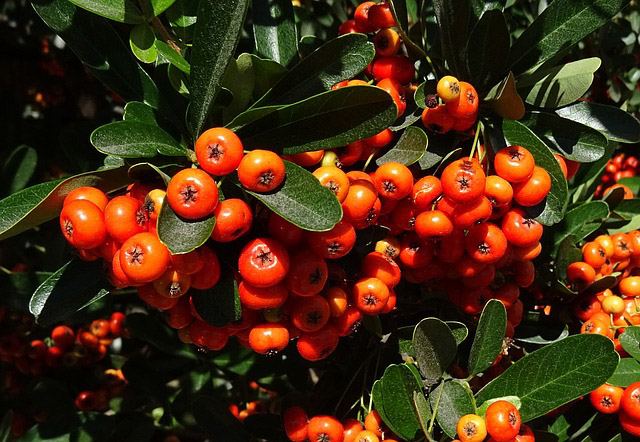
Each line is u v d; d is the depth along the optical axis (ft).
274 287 0.74
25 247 1.29
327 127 0.75
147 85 0.82
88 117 1.80
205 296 0.75
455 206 0.78
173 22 0.85
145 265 0.70
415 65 0.87
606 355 0.80
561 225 0.95
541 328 0.91
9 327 1.23
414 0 1.07
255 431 0.93
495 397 0.83
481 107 0.83
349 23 0.91
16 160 1.14
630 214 0.99
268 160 0.71
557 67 0.83
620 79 1.18
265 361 1.02
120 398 1.20
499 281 0.87
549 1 1.14
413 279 0.86
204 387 1.16
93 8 0.78
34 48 1.75
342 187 0.75
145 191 0.74
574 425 0.93
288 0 0.87
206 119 0.76
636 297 0.94
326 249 0.74
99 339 1.25
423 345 0.82
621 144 1.29
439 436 0.83
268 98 0.78
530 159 0.78
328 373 0.93
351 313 0.80
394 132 0.83
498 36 0.81
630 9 1.21
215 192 0.70
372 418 0.84
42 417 1.25
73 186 0.74
